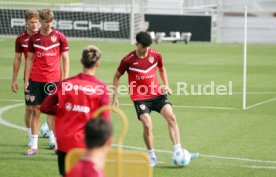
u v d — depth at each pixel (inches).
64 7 3511.3
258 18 3550.7
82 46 3006.9
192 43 3410.4
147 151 1063.0
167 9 3690.9
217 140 1178.0
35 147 1046.4
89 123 482.3
